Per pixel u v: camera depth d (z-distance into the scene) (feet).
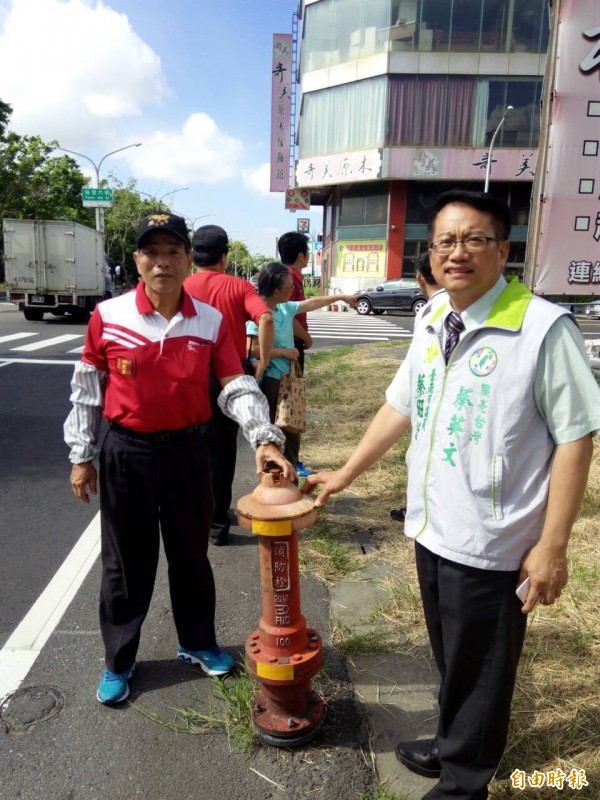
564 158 20.59
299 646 7.06
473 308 5.48
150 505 7.83
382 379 29.96
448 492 5.59
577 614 9.57
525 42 86.48
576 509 5.16
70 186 129.90
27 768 6.97
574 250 21.08
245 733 7.38
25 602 10.46
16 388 27.76
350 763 7.09
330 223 113.09
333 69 93.81
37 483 16.30
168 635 9.60
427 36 87.15
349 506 14.30
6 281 55.77
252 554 12.19
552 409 5.16
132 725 7.66
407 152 89.20
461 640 5.69
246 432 7.47
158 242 7.07
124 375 7.32
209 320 7.79
